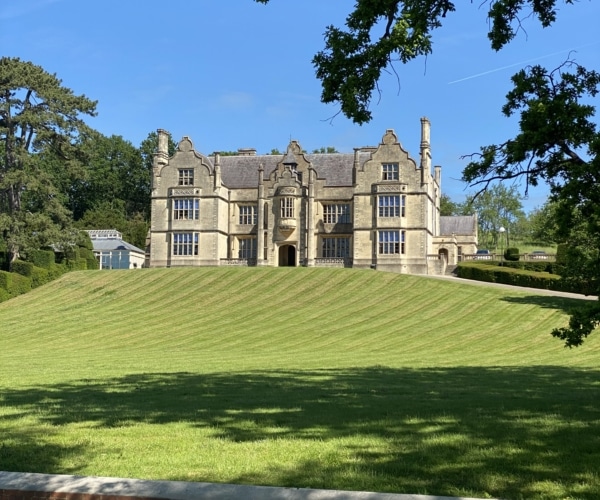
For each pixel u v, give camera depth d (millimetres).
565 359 31438
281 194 71000
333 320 46219
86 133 66750
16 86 62750
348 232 70375
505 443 11570
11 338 43344
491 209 105188
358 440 11797
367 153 73375
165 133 74062
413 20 13547
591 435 12219
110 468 10086
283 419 13867
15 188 64125
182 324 46438
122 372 24484
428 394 17906
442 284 55188
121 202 116062
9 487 8547
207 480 9461
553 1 14023
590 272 14570
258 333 42875
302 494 8133
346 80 14055
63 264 65750
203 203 71688
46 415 14641
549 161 13945
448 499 7883
